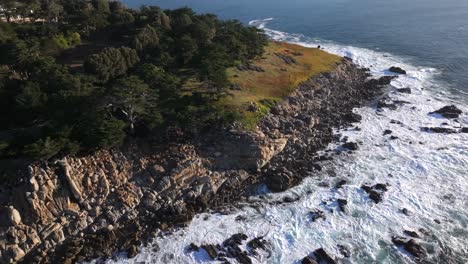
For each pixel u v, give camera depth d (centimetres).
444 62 10556
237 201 5759
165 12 10738
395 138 6994
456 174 5931
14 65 6881
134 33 9175
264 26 16925
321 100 8331
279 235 5044
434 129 7144
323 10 19212
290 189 5916
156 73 6656
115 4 10969
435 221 5072
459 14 15675
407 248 4666
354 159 6500
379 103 8288
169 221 5341
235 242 4959
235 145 6141
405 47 12138
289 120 7256
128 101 5666
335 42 13488
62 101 5616
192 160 5812
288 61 9812
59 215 5009
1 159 5169
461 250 4638
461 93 8644
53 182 5053
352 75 9862
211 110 6291
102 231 5116
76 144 5216
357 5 19662
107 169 5438
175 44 8225
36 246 4844
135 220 5291
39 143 4894
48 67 6481
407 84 9275
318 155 6681
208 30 9319
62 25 9400
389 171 6119
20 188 4925
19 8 9156
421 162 6266
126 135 5812
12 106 5903
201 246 4956
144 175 5594
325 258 4622
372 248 4741
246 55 9225
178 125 6144
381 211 5297
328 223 5172
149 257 4844
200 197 5678
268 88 8069
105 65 6950
